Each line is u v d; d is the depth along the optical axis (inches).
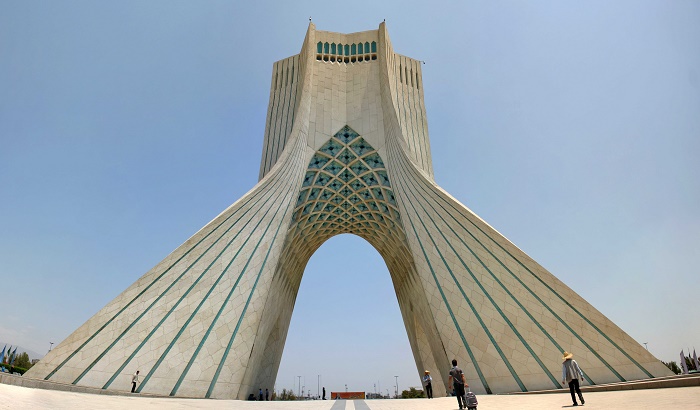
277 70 1112.8
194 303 619.8
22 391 260.2
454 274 695.7
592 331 581.0
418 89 1077.1
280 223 772.0
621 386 456.4
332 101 968.9
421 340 1047.6
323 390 1137.4
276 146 974.4
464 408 315.9
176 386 561.9
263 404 411.5
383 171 911.0
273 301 828.0
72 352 536.7
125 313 576.4
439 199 742.5
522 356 598.2
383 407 351.6
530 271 636.7
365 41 1049.5
